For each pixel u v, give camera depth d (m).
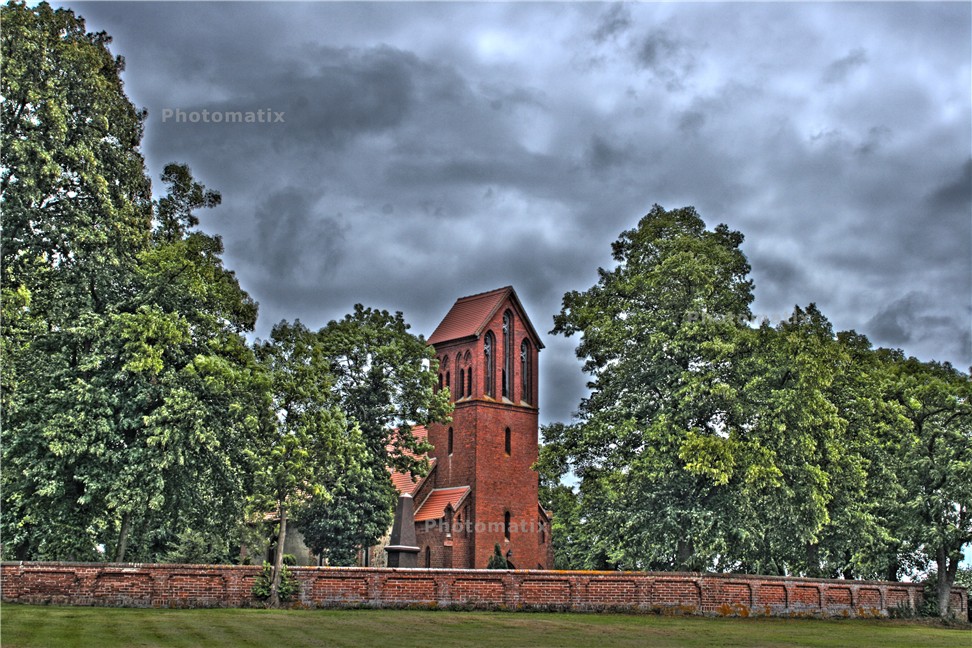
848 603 46.19
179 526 45.06
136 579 31.72
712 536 44.88
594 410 52.16
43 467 37.66
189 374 39.97
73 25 42.16
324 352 58.88
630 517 47.03
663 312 49.16
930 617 48.66
